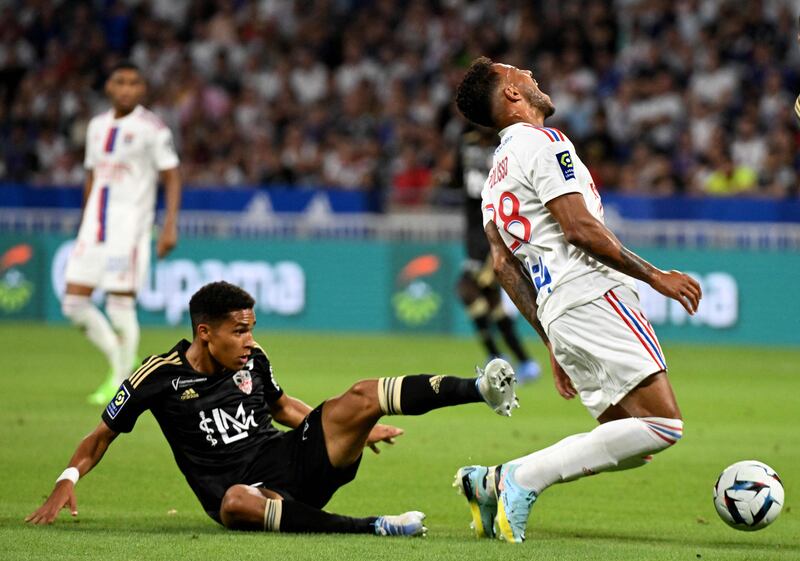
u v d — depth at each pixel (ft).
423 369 100.78
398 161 154.40
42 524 42.19
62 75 176.55
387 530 40.34
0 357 108.06
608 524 45.57
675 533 43.73
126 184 79.97
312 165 156.76
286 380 91.86
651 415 39.24
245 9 181.78
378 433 43.83
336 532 40.50
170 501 48.75
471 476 41.11
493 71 42.22
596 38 164.25
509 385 37.99
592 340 39.60
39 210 145.79
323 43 174.70
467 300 97.81
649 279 38.32
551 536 42.57
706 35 160.76
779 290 129.80
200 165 161.48
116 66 80.18
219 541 39.06
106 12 183.11
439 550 38.06
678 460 61.05
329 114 166.09
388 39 173.47
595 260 39.99
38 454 59.26
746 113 150.30
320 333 138.10
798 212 130.11
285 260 140.77
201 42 180.14
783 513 47.93
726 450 64.34
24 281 145.59
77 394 83.41
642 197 132.67
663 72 157.38
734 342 131.13
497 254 42.19
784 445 66.28
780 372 105.91
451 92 162.81
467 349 121.49
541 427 72.38
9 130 172.14
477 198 96.12
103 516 45.14
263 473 41.98
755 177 143.74
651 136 151.74
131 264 79.61
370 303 139.23
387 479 54.90
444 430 70.69
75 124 167.43
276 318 141.28
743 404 84.48
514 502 40.14
